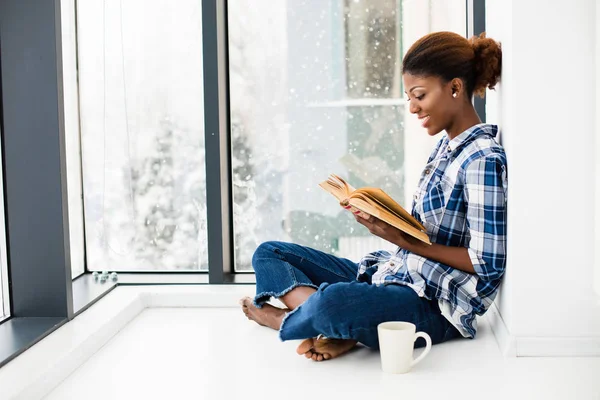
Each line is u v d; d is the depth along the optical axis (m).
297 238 2.72
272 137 2.68
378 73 2.62
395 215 1.77
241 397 1.61
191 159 2.71
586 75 1.73
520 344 1.82
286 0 2.62
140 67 2.67
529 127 1.76
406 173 2.65
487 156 1.83
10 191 2.15
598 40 1.72
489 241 1.83
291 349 1.96
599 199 1.74
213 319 2.30
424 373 1.72
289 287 2.04
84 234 2.74
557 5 1.73
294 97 2.65
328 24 2.61
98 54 2.67
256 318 2.16
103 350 2.00
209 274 2.60
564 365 1.75
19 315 2.16
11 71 2.12
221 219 2.58
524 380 1.66
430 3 2.56
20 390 1.56
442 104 1.88
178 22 2.65
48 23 2.10
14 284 2.15
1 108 2.13
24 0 2.09
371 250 2.69
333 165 2.67
